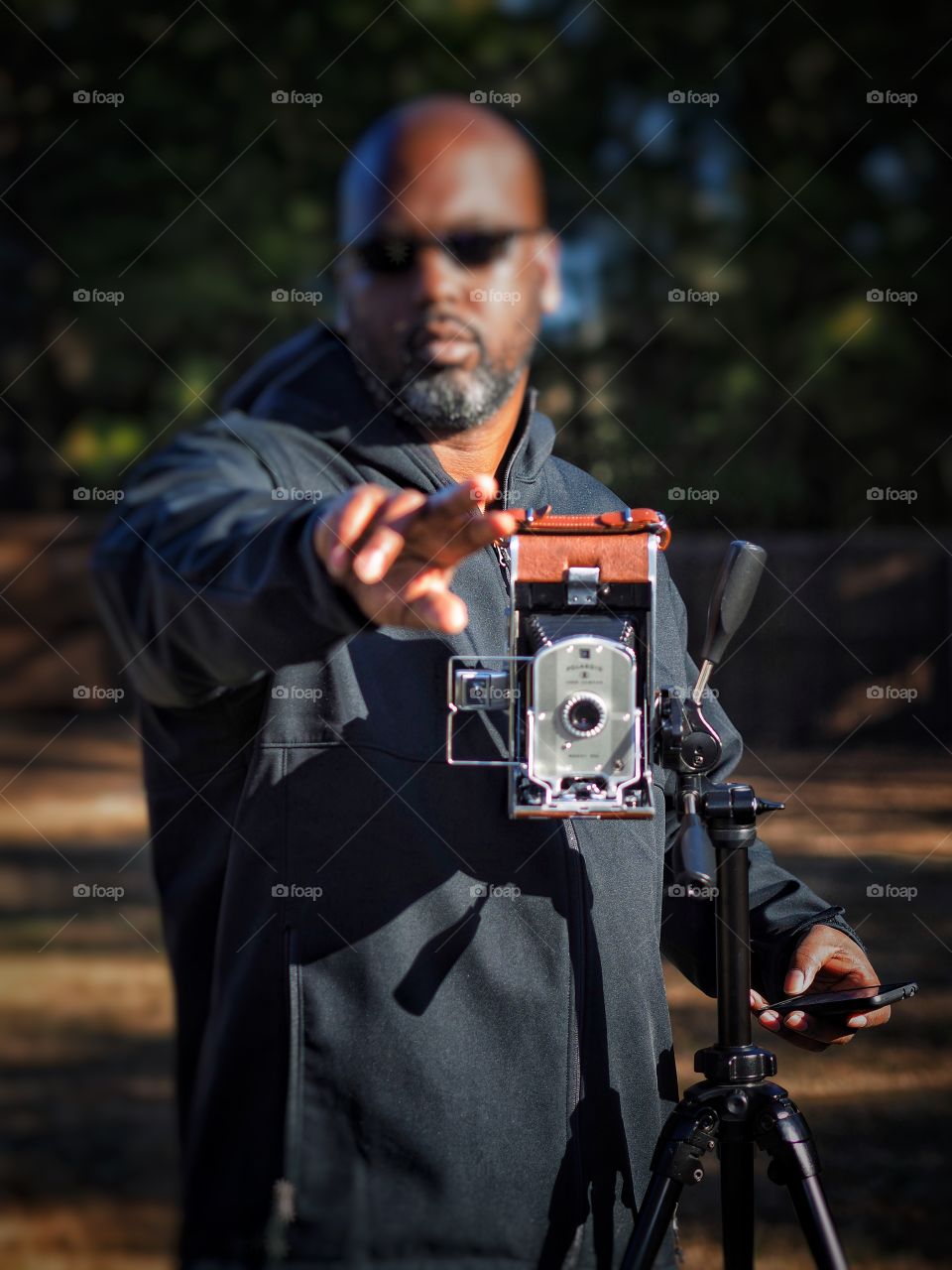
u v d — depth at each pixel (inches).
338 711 62.6
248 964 62.0
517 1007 63.0
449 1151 61.1
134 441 466.6
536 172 65.8
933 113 465.4
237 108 429.4
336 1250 59.9
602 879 66.5
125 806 307.3
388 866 62.2
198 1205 61.9
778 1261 118.2
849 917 196.9
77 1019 176.7
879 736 366.0
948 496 471.8
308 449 63.9
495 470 69.2
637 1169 66.2
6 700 434.0
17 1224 126.1
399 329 65.1
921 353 462.3
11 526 435.5
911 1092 145.6
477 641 65.0
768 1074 66.1
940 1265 113.3
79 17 435.2
